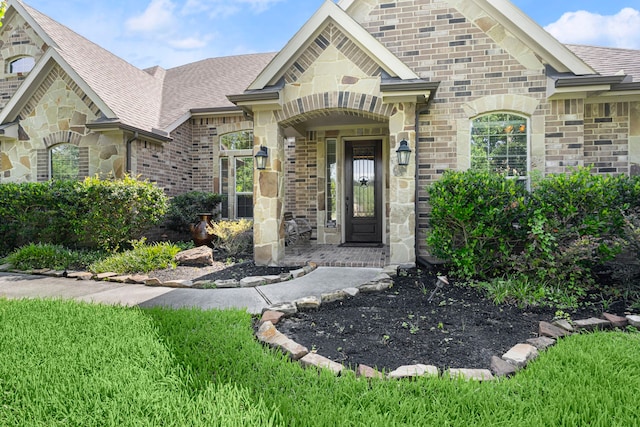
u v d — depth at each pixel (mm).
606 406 2348
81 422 2209
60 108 9844
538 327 4039
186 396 2455
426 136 7562
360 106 7184
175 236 11070
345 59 7227
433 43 7594
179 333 3664
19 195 8516
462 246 6434
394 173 7070
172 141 11188
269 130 7523
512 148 7410
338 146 10352
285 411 2299
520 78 7273
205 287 5922
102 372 2814
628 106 7484
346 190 10523
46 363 2988
